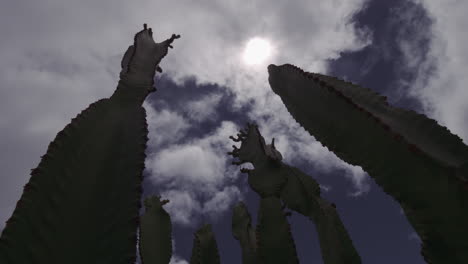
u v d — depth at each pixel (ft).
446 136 2.27
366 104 2.68
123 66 4.26
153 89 3.31
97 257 2.17
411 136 2.31
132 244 2.20
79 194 2.33
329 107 2.92
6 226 2.02
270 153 6.08
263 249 4.72
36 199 2.17
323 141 3.01
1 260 1.92
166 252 6.31
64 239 2.16
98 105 2.85
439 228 2.05
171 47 3.95
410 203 2.23
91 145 2.57
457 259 1.95
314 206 5.74
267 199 5.15
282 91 3.90
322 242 5.50
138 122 2.80
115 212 2.32
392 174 2.33
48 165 2.31
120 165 2.52
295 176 6.09
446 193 2.02
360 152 2.58
